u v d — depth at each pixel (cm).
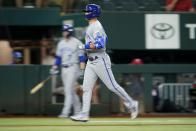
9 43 4234
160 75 3647
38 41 4400
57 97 3519
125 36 4022
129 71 3594
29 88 3506
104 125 2708
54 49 4269
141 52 4328
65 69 3247
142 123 2852
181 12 4084
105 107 3538
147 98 3616
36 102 3512
